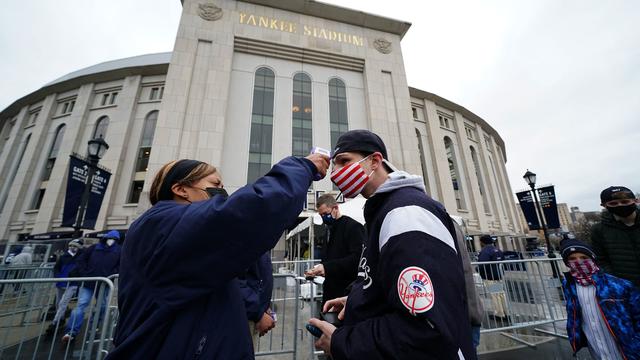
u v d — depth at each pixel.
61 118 24.20
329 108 17.77
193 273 0.93
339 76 18.59
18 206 21.94
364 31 19.64
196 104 14.66
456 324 0.81
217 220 0.92
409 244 0.93
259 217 0.96
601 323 2.62
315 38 18.30
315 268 2.74
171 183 1.26
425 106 26.36
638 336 2.44
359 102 18.44
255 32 17.11
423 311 0.81
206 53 15.75
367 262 1.14
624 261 3.07
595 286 2.67
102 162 20.72
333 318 1.59
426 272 0.86
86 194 7.20
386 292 0.97
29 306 3.31
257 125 16.14
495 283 4.69
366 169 1.35
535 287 4.87
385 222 1.05
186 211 0.99
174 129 13.90
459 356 0.79
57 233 18.44
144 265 0.98
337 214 3.14
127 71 23.27
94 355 3.77
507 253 9.20
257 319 2.19
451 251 0.96
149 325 0.90
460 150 27.44
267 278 2.34
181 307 0.93
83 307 4.89
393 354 0.82
